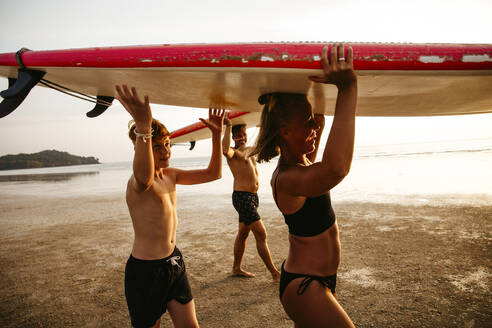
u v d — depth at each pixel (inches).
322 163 43.3
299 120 56.4
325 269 56.6
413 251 175.0
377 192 407.5
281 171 54.7
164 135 84.7
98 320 119.3
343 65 41.9
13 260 199.0
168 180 90.7
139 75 60.4
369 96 68.6
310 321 53.9
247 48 49.2
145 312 79.6
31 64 60.4
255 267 166.6
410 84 56.3
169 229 84.4
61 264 187.0
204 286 145.3
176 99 82.7
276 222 266.2
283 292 58.1
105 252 208.8
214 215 321.4
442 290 127.2
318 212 55.7
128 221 314.8
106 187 775.1
